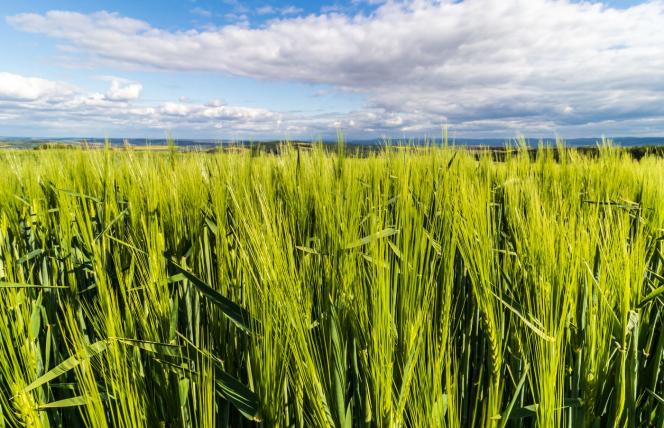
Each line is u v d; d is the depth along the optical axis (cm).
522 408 116
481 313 137
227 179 284
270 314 101
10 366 120
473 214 147
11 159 371
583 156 426
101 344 109
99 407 93
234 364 153
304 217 224
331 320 112
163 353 110
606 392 117
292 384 113
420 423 89
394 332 107
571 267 124
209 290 127
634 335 117
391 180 292
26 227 296
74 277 196
